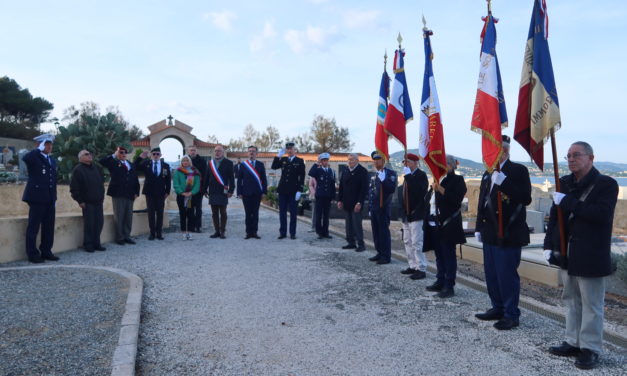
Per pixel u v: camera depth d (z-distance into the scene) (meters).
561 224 3.62
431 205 5.57
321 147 55.28
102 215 8.16
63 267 6.44
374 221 7.28
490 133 4.43
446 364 3.46
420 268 6.22
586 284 3.44
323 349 3.73
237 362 3.47
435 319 4.52
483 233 4.47
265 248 8.44
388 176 7.17
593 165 3.57
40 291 5.23
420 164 6.30
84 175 7.79
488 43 4.71
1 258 6.89
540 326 4.34
